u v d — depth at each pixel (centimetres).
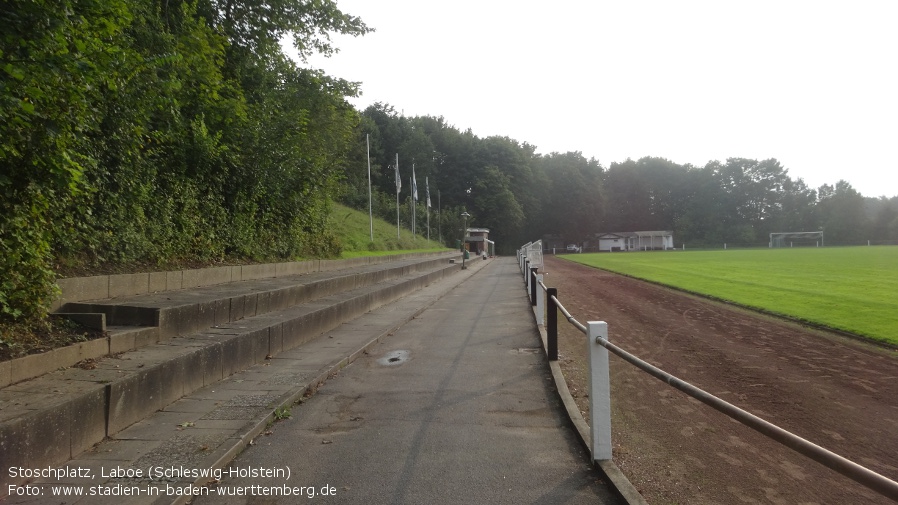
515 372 888
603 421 506
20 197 698
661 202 11925
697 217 11525
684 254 7019
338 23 2112
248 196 1764
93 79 703
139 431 573
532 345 1114
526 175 10206
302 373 846
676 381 381
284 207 2025
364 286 1950
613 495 448
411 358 1009
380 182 8781
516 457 533
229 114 1602
